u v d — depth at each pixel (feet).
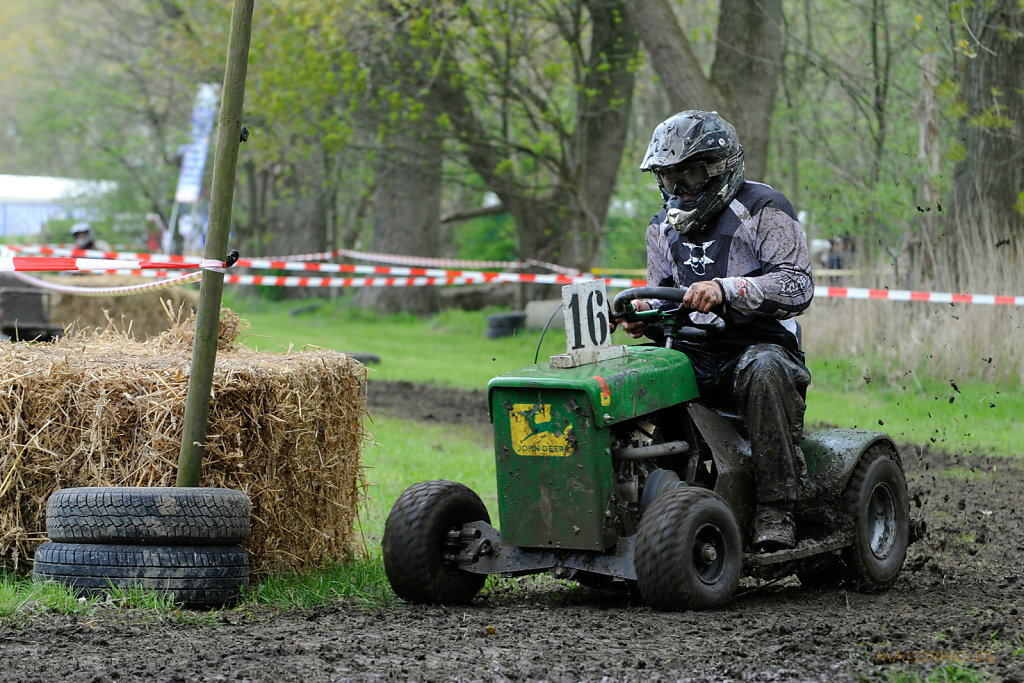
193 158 218.38
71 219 270.46
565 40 146.51
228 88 36.58
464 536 35.65
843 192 123.54
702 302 34.94
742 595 37.68
